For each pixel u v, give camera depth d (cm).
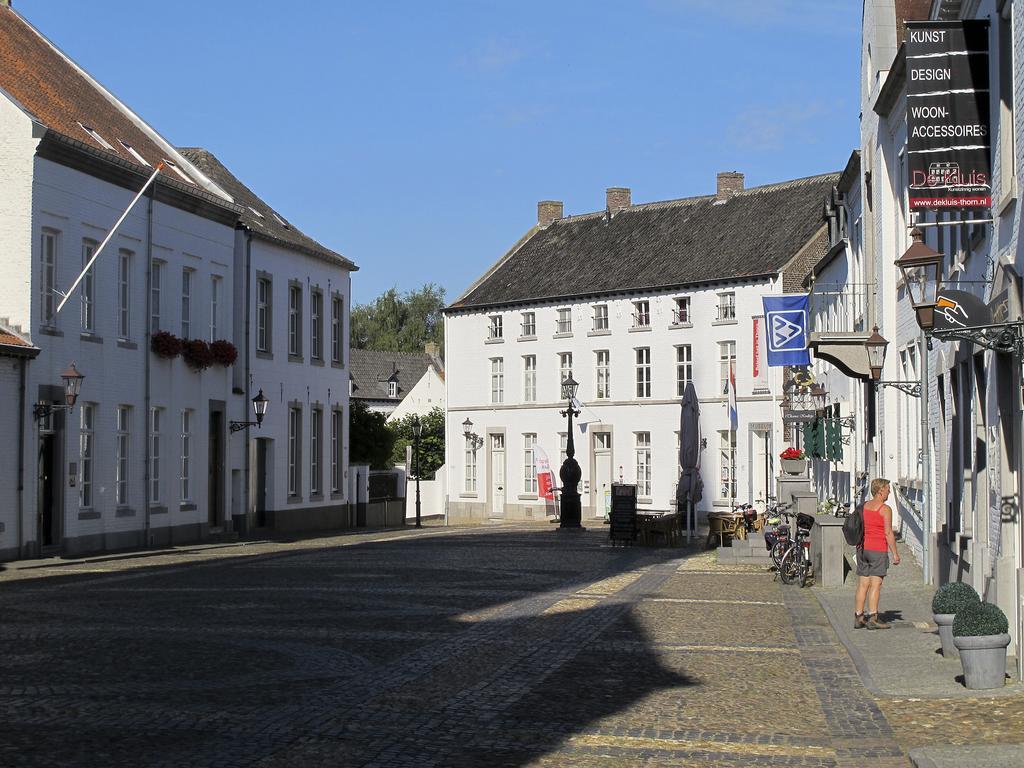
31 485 2992
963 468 1927
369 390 10238
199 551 3384
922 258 1619
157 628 1692
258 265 4512
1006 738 1023
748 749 1004
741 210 6512
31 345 3000
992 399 1627
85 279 3316
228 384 4212
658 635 1672
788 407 4916
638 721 1109
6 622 1755
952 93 1656
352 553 3278
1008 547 1517
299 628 1705
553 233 7400
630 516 3653
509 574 2620
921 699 1203
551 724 1092
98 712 1114
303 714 1116
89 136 3462
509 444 7088
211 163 4928
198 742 999
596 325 6650
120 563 2908
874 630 1703
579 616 1881
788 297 3331
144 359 3619
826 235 5900
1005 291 1502
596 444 6650
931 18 2081
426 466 7856
